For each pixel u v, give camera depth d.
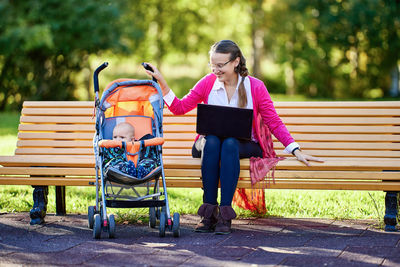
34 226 4.72
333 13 24.98
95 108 4.91
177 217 4.29
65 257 3.74
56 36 19.75
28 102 5.35
